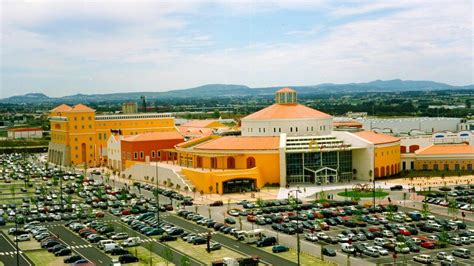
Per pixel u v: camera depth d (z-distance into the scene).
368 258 123.44
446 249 130.50
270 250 131.88
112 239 145.75
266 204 190.12
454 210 166.75
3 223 171.12
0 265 123.81
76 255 127.06
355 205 185.38
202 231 154.25
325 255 126.00
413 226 151.50
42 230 156.88
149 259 124.94
